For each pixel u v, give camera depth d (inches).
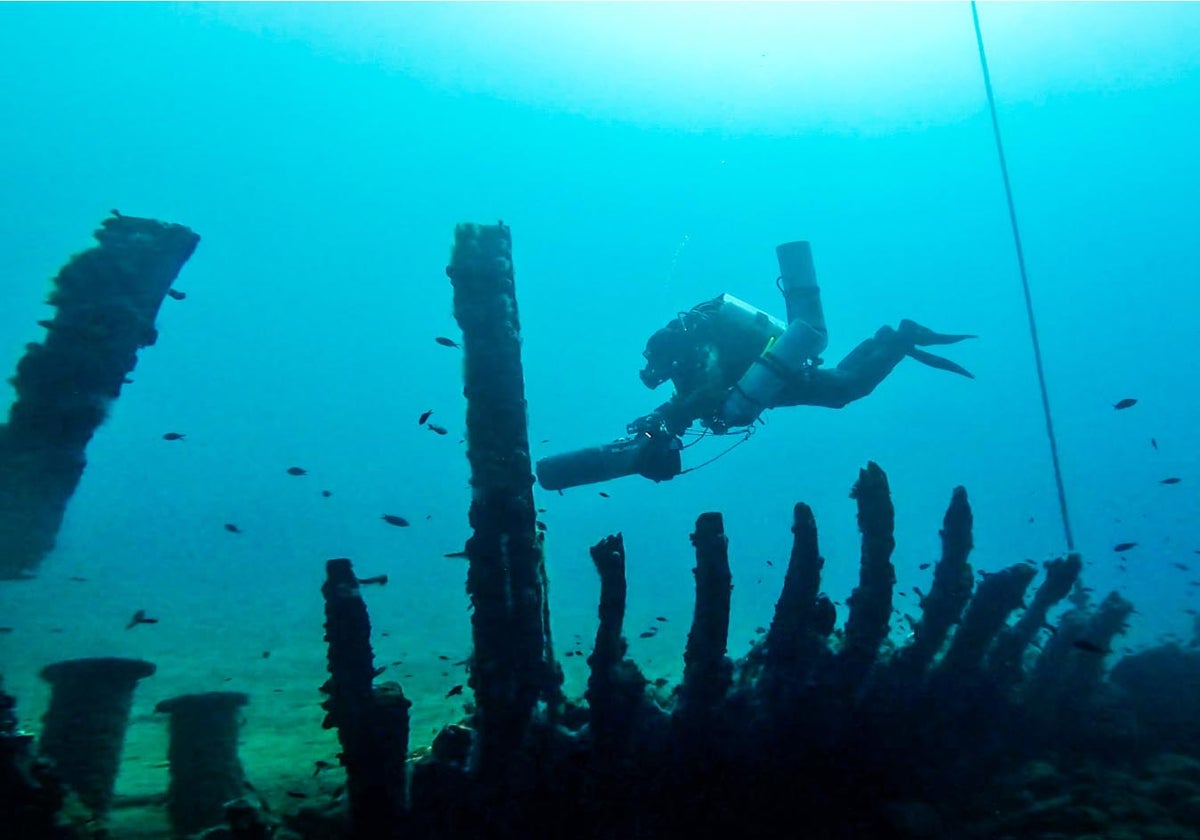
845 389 247.1
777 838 151.9
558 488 214.4
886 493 158.9
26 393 199.9
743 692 158.4
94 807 188.7
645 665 447.2
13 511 193.5
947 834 152.9
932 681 171.5
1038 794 167.5
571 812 140.4
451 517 2167.8
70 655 459.2
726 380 228.1
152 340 221.3
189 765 200.5
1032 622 183.9
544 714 152.6
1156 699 209.9
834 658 155.6
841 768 159.2
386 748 131.0
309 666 449.7
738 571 1317.7
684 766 147.1
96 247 215.9
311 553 1497.3
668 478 222.1
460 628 639.1
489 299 161.8
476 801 138.3
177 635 552.4
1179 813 158.6
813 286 247.0
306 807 170.7
